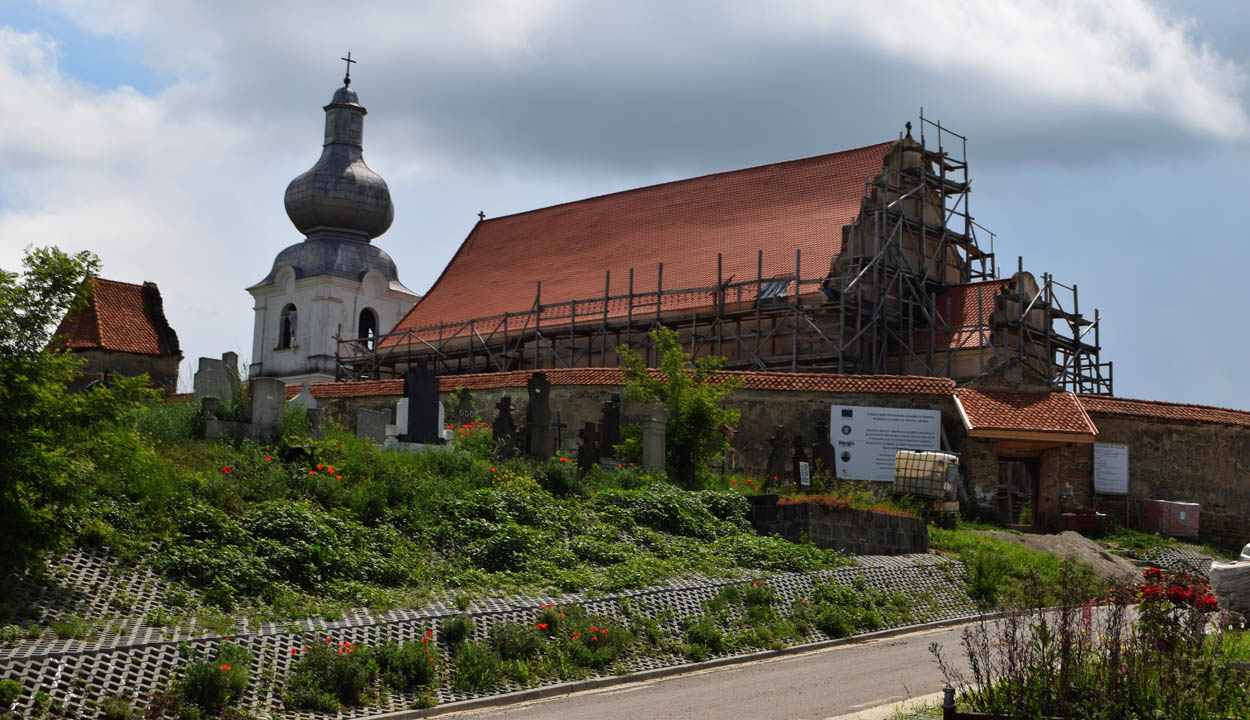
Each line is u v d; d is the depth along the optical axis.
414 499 23.86
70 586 17.16
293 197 77.50
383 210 78.31
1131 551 35.06
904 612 24.20
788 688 17.33
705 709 15.91
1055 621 15.07
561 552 23.19
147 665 15.15
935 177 56.09
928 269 54.66
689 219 59.66
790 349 51.69
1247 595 18.38
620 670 18.58
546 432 31.58
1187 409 41.41
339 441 26.83
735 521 28.30
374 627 17.97
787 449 38.47
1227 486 41.03
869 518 28.61
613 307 56.19
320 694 15.67
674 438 34.44
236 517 20.80
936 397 39.28
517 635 18.44
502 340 59.56
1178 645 14.04
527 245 66.00
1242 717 12.71
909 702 15.41
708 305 52.34
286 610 18.30
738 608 22.23
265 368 74.94
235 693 15.18
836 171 56.25
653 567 23.41
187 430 25.30
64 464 17.20
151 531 19.36
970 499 38.34
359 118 79.44
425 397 30.91
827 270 51.47
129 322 49.12
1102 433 39.88
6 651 14.50
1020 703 13.15
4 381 16.91
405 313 76.94
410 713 15.79
